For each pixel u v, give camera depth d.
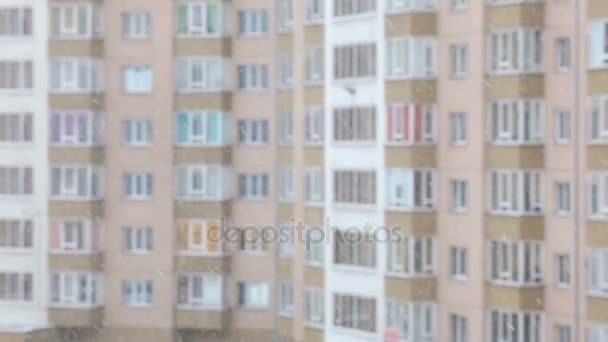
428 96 47.53
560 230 43.94
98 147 56.69
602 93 42.59
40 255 56.88
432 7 47.56
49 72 57.25
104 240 56.62
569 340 43.56
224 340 54.72
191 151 55.75
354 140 49.88
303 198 52.34
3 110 57.72
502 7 45.16
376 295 48.66
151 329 55.75
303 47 52.31
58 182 57.03
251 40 55.34
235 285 54.81
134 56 56.56
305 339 51.69
